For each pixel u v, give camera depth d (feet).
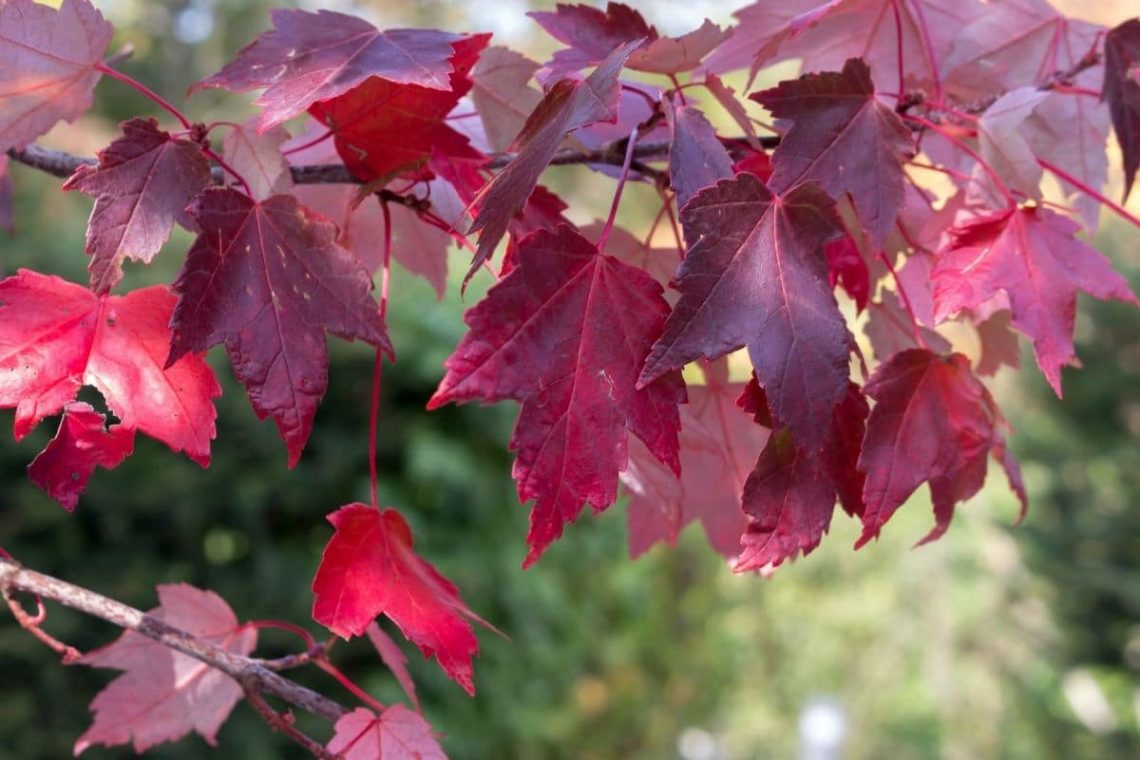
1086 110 2.32
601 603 7.07
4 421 4.94
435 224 2.04
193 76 11.98
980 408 1.94
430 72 1.87
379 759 1.95
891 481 1.89
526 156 1.79
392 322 5.75
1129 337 11.59
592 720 7.21
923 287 2.23
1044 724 10.39
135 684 2.25
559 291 1.75
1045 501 11.23
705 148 1.82
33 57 1.90
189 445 1.91
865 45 2.31
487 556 5.92
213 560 5.49
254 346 1.81
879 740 9.86
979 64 2.31
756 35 2.26
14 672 4.99
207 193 1.81
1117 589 10.63
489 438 5.95
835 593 10.60
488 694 5.89
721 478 2.30
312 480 5.62
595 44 1.98
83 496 5.13
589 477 1.75
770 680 10.02
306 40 1.90
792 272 1.78
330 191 2.30
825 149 1.87
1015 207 1.97
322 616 1.90
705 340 1.75
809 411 1.76
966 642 10.50
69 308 1.89
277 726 1.96
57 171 2.15
